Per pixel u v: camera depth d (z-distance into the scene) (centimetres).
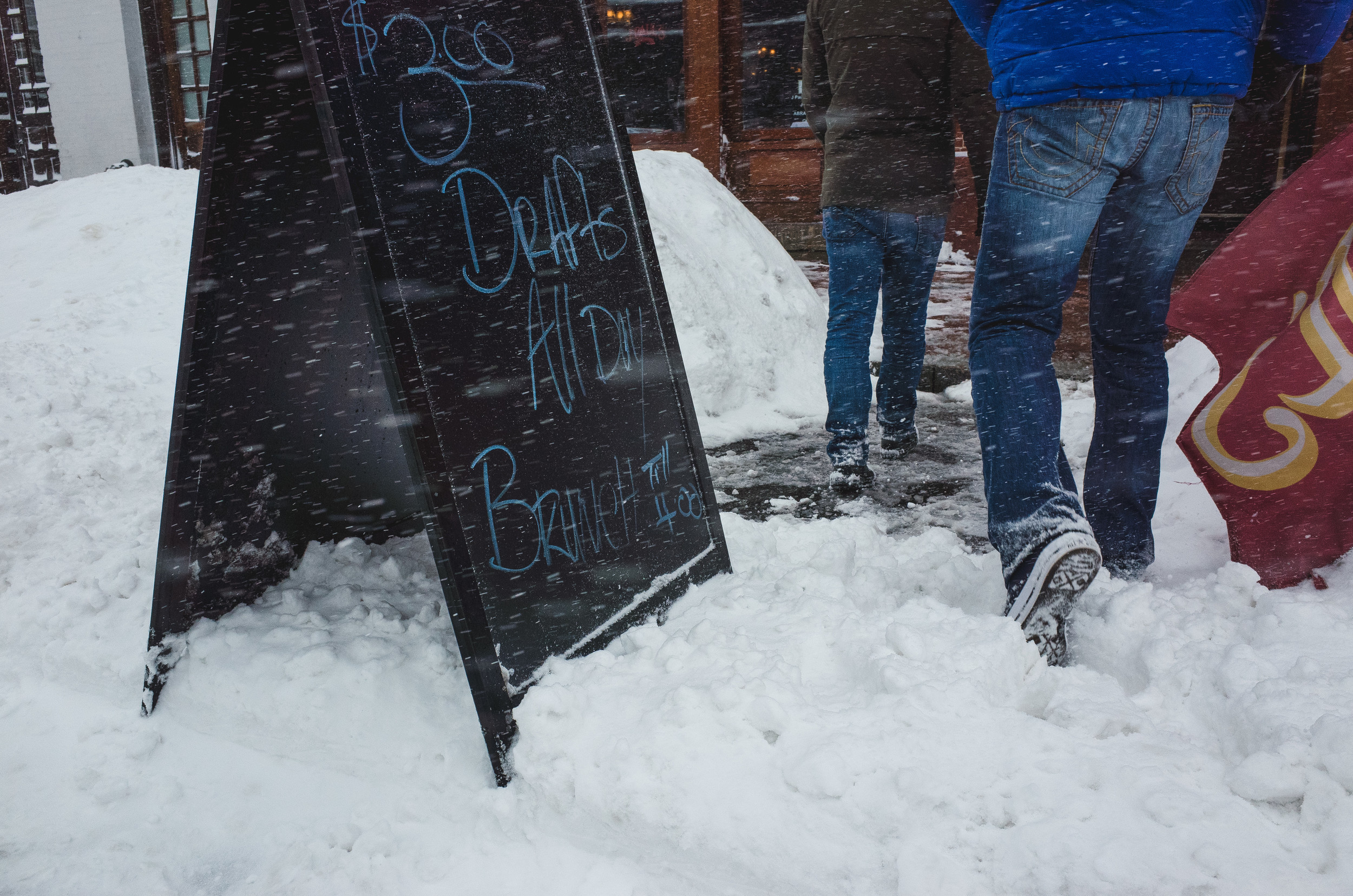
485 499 169
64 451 300
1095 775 140
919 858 130
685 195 511
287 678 185
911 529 299
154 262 434
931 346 515
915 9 308
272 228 178
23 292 415
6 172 1184
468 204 175
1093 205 193
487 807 154
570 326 200
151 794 168
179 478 186
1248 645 175
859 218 326
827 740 148
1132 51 182
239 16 158
